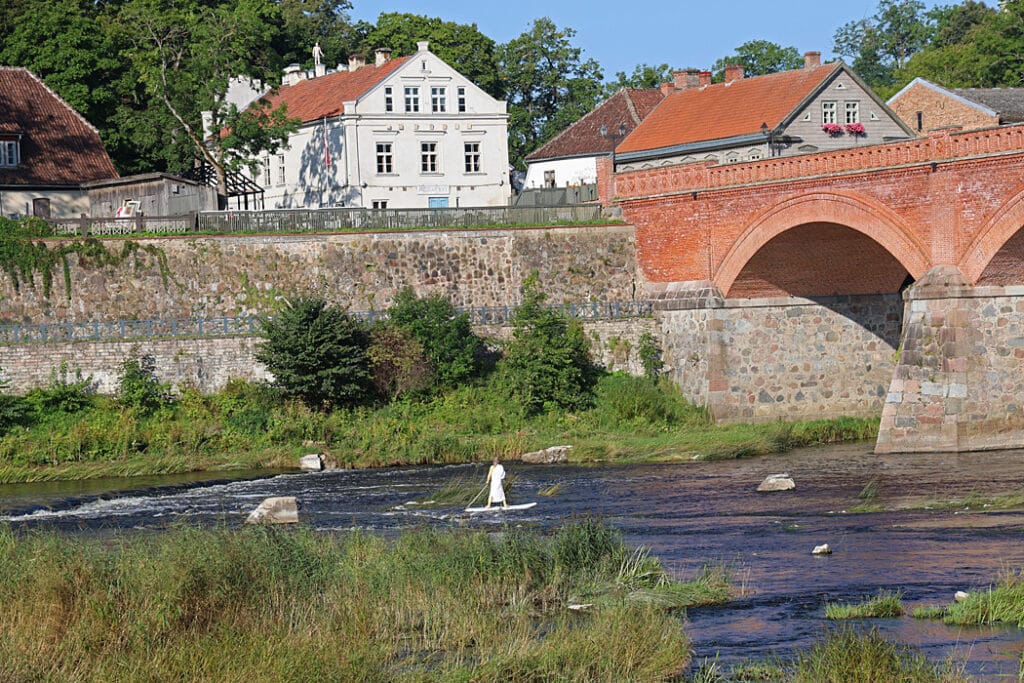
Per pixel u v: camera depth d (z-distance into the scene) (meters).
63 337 54.66
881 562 30.27
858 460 47.06
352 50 110.25
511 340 59.44
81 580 25.59
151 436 51.09
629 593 27.45
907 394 47.72
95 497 42.72
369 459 50.03
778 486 41.41
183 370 55.47
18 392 53.78
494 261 61.53
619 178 61.81
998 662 22.72
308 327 54.16
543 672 22.73
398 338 55.97
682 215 58.44
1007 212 45.06
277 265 59.34
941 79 113.12
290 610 24.91
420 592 26.77
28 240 56.97
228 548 27.25
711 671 22.52
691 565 30.59
